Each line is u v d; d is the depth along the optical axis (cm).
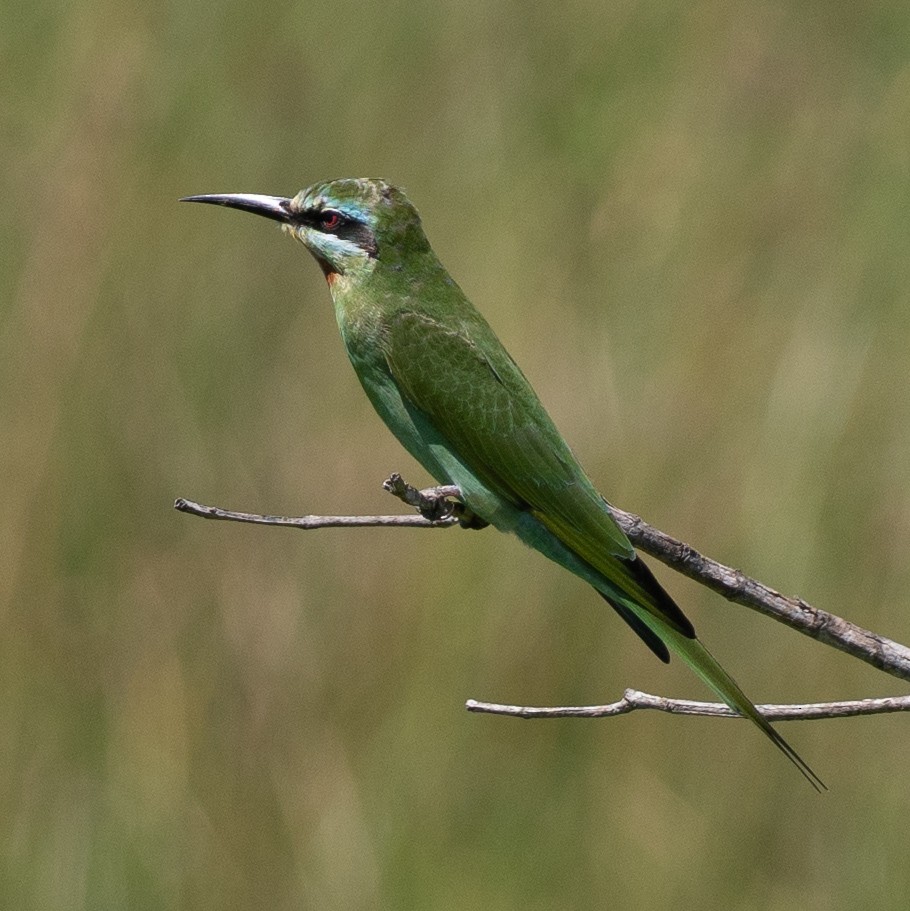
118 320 1212
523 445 900
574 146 1264
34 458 1184
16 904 1130
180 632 1169
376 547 1172
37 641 1170
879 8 1294
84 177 1232
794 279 1210
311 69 1286
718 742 1151
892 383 1184
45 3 1273
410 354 924
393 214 945
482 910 1121
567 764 1146
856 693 1153
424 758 1145
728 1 1298
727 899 1132
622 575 848
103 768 1149
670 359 1186
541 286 1213
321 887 1118
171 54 1266
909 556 1157
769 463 1161
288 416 1198
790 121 1268
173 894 1126
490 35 1287
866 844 1148
